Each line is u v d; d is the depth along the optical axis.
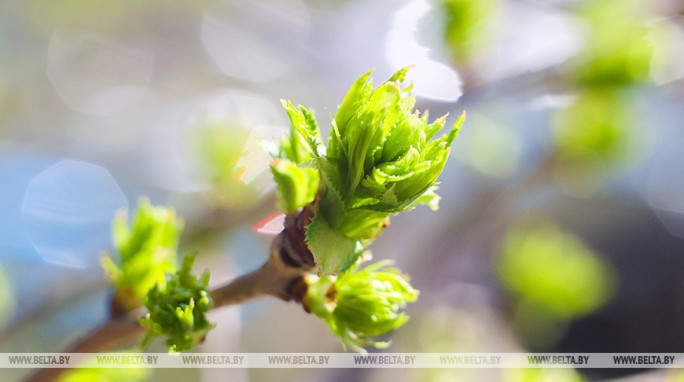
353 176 0.23
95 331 0.26
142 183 0.48
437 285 0.54
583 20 0.40
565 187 0.50
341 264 0.23
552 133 0.46
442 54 0.37
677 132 0.69
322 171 0.23
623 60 0.39
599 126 0.43
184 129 0.39
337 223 0.23
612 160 0.44
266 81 0.52
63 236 0.42
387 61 0.46
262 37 0.53
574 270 0.54
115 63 0.54
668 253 0.73
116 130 0.51
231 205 0.34
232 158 0.34
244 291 0.24
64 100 0.52
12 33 0.53
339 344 0.50
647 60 0.39
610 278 0.72
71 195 0.45
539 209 0.67
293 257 0.24
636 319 0.72
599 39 0.39
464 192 0.54
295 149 0.24
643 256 0.73
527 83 0.39
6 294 0.36
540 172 0.49
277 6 0.52
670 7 0.40
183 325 0.23
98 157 0.49
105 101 0.52
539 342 0.56
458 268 0.57
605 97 0.40
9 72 0.52
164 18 0.54
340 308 0.24
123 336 0.26
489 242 0.58
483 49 0.37
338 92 0.50
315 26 0.52
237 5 0.54
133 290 0.26
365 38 0.48
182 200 0.40
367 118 0.22
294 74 0.52
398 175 0.22
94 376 0.27
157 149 0.49
